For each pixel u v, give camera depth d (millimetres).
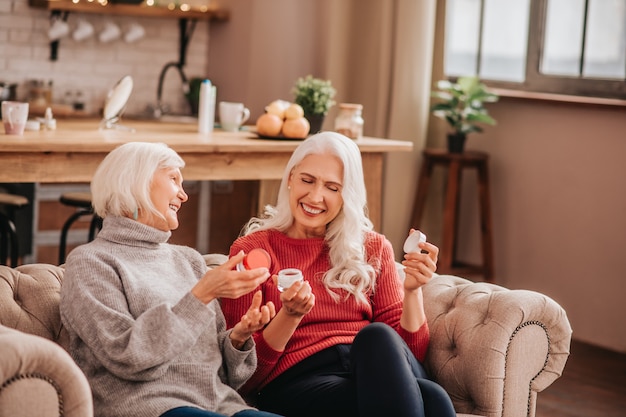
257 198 4371
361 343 2273
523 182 5234
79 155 3576
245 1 6152
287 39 5844
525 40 5363
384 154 5293
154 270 2334
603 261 4906
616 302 4871
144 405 2115
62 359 1864
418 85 5230
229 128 4527
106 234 2307
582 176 4965
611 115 4820
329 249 2633
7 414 1794
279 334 2418
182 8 6168
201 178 3912
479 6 5598
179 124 4863
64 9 5703
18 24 5812
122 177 2297
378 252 2672
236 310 2514
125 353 2074
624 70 4930
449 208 5094
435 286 2777
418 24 5180
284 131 4191
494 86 5516
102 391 2148
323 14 5566
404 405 2191
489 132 5383
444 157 5109
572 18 5141
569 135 5008
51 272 2406
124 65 6238
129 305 2213
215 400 2248
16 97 5801
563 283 5086
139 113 6320
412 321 2559
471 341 2527
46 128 3969
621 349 4863
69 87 6055
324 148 2621
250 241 2631
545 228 5148
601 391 4246
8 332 1889
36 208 5383
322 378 2424
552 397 4137
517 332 2508
